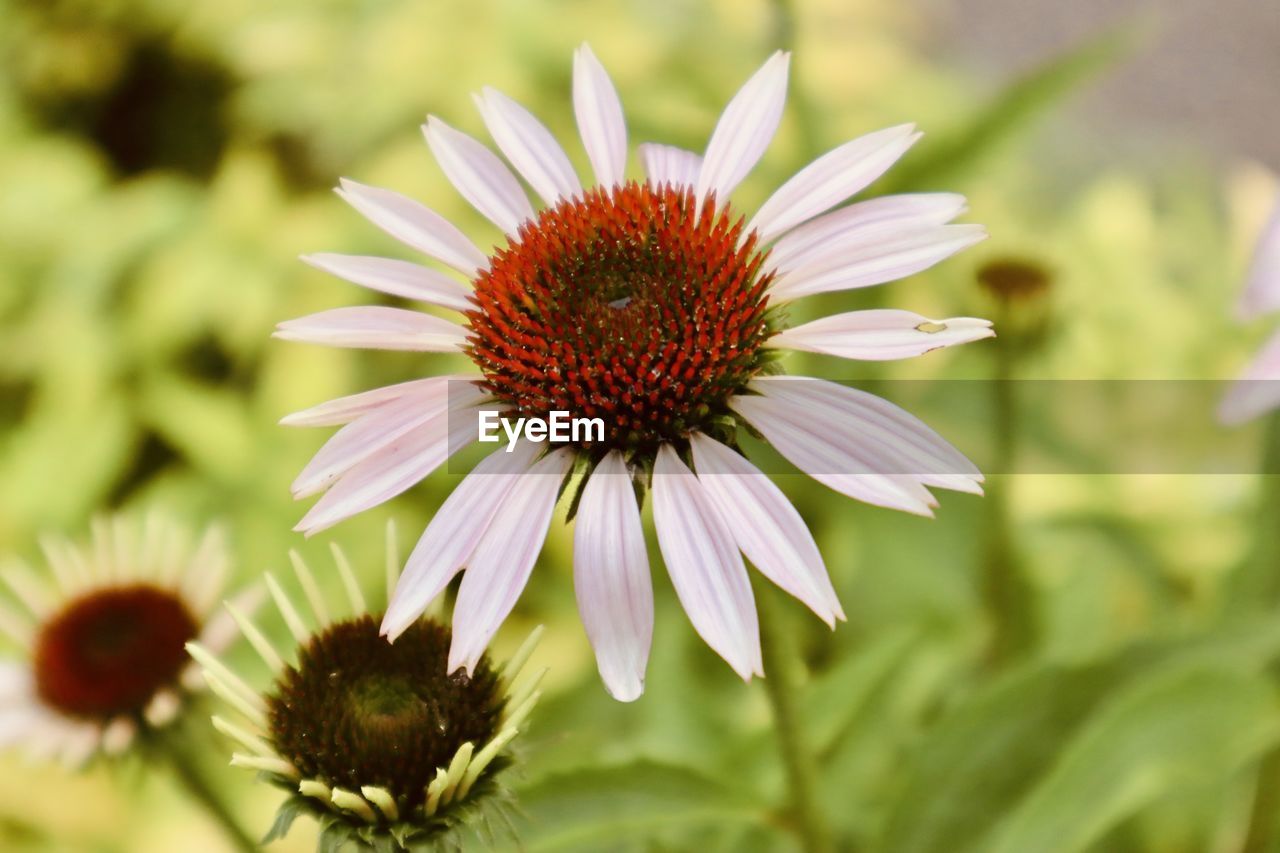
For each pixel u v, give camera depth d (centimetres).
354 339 34
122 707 38
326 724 33
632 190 35
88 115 84
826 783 40
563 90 71
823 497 48
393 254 71
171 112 85
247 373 74
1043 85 42
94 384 71
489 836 32
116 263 74
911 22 95
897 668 41
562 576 56
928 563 46
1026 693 37
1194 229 64
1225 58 117
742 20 71
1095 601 45
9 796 56
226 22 81
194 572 39
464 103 73
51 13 83
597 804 35
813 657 46
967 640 45
